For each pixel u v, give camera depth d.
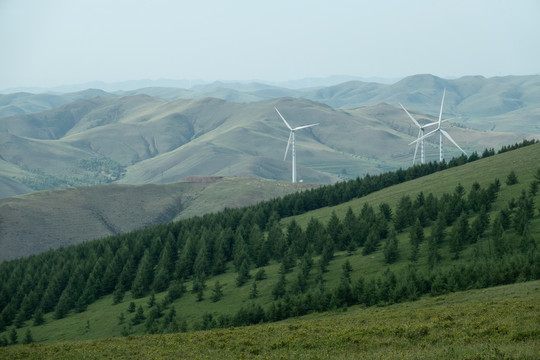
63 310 156.25
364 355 38.72
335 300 99.56
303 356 41.06
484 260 97.94
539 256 85.56
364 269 125.31
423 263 117.19
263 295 128.25
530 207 125.81
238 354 45.88
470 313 53.69
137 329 124.44
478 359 32.06
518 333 37.47
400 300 90.94
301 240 160.25
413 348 38.69
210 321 105.38
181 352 50.59
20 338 140.25
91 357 52.69
